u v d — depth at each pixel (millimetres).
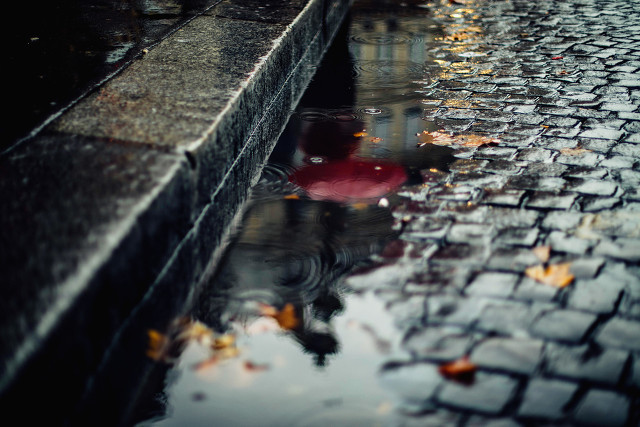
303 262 3109
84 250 2322
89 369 2260
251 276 3018
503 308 2654
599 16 7977
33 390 1907
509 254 3035
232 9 6516
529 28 7551
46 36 5441
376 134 4688
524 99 5203
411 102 5340
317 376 2373
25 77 4344
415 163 4145
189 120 3586
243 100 4203
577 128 4535
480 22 8039
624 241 3092
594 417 2111
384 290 2834
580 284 2781
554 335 2486
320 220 3498
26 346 1894
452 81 5816
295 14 6379
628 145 4207
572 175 3812
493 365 2355
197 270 3041
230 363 2465
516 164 4008
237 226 3465
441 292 2787
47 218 2520
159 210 2814
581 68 5918
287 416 2195
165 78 4320
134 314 2625
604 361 2348
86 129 3416
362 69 6340
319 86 5879
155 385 2346
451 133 4609
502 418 2129
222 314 2752
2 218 2521
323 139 4641
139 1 6852
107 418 2178
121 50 5004
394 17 8570
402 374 2348
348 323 2645
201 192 3404
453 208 3510
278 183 3975
